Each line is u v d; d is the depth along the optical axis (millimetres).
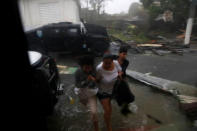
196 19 13867
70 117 3324
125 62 3211
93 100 2727
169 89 4277
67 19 11445
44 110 2631
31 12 10891
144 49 9469
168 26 15523
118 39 11758
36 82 2576
